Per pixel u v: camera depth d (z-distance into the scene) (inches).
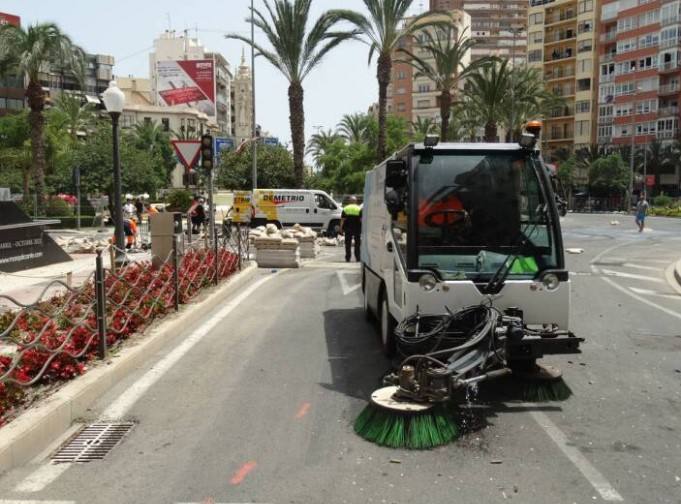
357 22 1208.2
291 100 1294.3
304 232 823.1
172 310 382.9
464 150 249.4
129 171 1408.7
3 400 194.4
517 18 5634.8
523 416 217.9
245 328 364.8
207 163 569.9
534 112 2233.0
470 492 160.9
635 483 166.7
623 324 386.9
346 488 163.0
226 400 235.0
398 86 4106.8
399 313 256.8
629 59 3245.6
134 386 250.2
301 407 227.6
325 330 361.7
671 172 2974.9
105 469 175.3
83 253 807.7
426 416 190.5
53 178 1614.2
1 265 573.0
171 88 3235.7
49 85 3346.5
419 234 242.2
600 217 2166.6
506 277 237.5
